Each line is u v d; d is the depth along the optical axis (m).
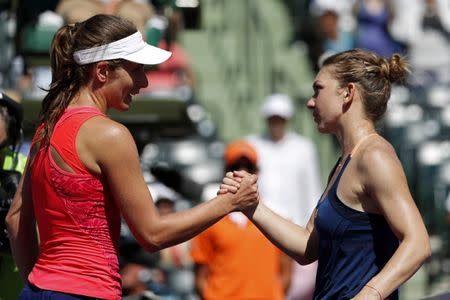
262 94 40.75
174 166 35.81
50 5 26.39
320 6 39.06
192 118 26.80
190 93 30.81
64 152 13.67
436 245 35.28
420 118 37.38
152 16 26.38
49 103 14.06
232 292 24.42
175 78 30.73
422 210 36.28
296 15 41.91
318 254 14.41
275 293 24.56
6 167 16.53
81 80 14.02
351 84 14.16
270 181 31.00
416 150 36.84
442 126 37.41
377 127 14.77
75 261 13.62
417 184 36.47
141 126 25.73
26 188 14.42
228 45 41.84
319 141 38.66
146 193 13.82
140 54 14.02
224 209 14.50
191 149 36.44
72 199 13.64
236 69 41.28
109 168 13.63
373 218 13.76
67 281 13.56
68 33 14.10
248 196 14.64
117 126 13.75
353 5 39.06
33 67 26.25
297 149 31.25
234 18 42.19
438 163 36.62
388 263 13.26
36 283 13.70
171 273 29.84
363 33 38.88
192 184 26.55
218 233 24.42
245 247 24.45
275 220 15.16
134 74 14.12
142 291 24.22
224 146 37.62
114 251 13.91
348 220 13.82
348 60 14.25
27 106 25.52
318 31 39.34
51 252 13.77
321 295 14.12
